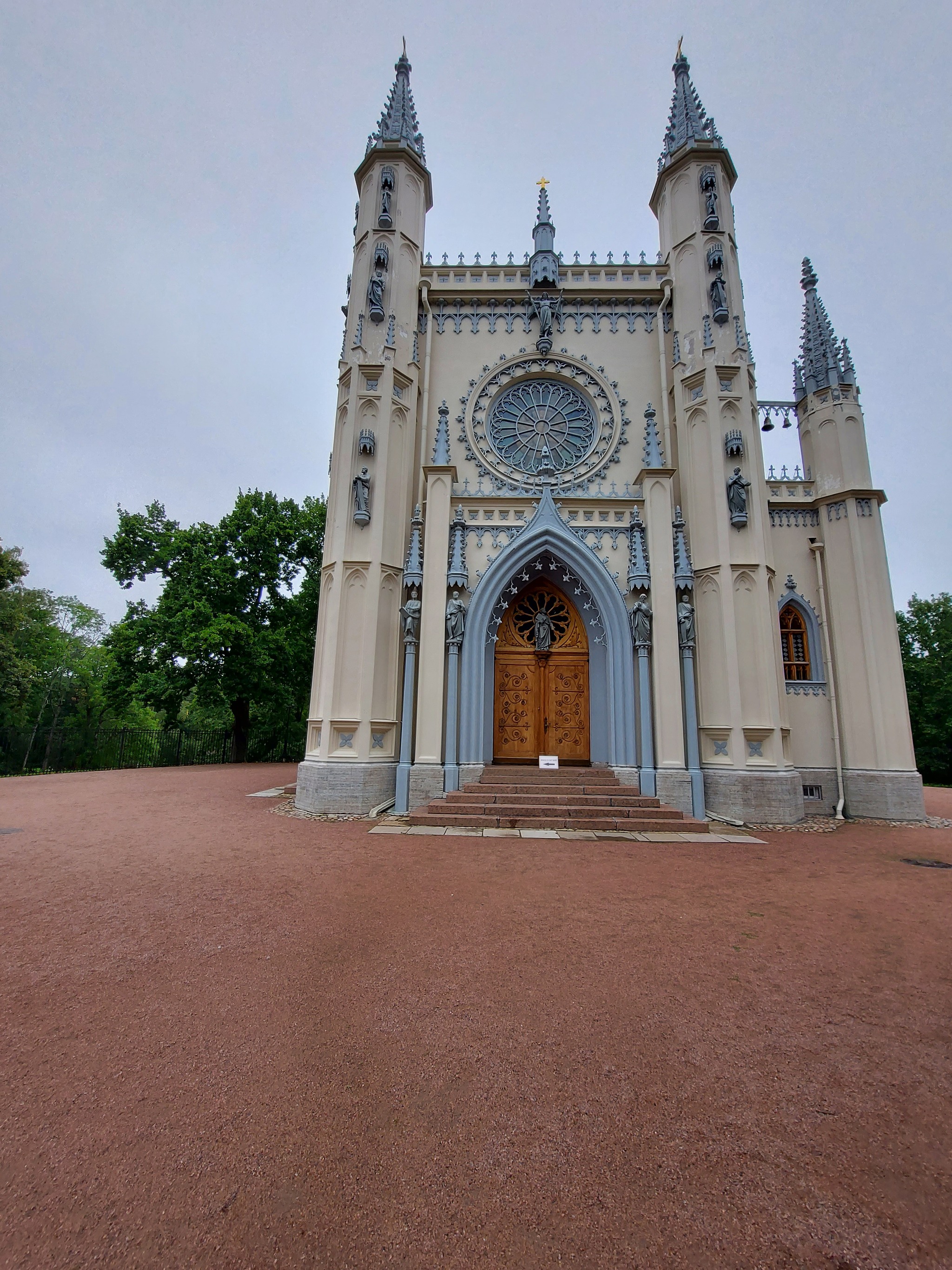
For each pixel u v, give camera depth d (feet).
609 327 59.93
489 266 61.41
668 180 59.47
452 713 46.11
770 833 40.60
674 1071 11.80
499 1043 12.71
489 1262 7.48
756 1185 8.81
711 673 47.80
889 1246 7.75
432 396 58.54
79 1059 11.74
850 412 54.24
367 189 58.85
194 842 32.94
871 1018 14.02
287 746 127.95
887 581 50.60
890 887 25.68
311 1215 8.16
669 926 20.22
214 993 14.75
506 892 23.97
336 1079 11.27
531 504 51.78
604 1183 8.84
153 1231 7.82
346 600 47.85
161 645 89.92
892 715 48.60
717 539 48.91
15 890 23.24
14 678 107.04
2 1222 7.90
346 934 18.90
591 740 51.72
